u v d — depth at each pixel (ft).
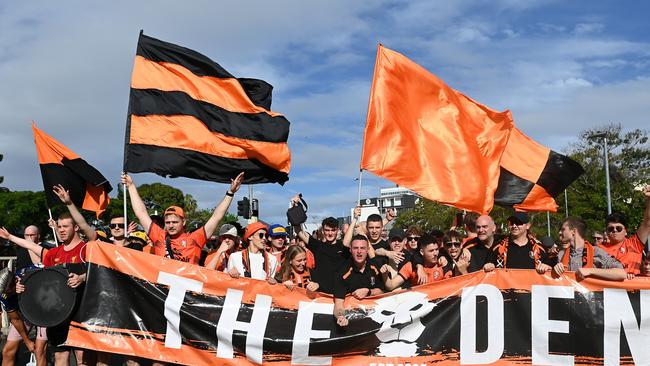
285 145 28.19
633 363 23.13
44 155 27.40
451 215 180.65
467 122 27.55
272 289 23.98
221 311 23.72
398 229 28.89
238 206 70.49
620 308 23.25
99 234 30.30
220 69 28.02
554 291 23.52
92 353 25.04
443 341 23.57
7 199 209.87
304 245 28.86
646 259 25.58
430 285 23.85
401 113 26.89
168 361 23.49
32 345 29.86
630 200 168.96
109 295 23.57
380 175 26.35
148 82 27.17
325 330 23.73
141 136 26.61
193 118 27.17
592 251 25.13
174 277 23.84
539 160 29.22
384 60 26.99
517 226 24.52
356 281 24.25
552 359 23.34
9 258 44.24
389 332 23.66
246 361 23.59
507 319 23.57
